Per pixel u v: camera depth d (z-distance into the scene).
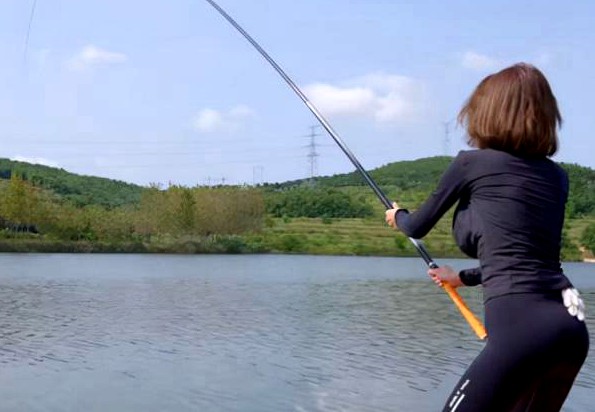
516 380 2.87
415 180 136.38
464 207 3.11
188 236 91.44
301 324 20.91
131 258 67.44
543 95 3.07
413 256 85.69
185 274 44.81
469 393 2.92
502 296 2.91
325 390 12.20
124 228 87.50
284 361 14.75
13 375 12.89
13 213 82.69
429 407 11.26
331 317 23.00
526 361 2.84
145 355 15.15
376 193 3.89
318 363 14.60
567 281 2.95
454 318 23.16
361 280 43.41
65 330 18.58
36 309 23.58
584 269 69.69
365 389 12.38
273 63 4.87
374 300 29.69
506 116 3.04
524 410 2.98
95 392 11.70
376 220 115.44
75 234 84.75
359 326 20.78
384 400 11.66
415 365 14.59
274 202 120.56
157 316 22.14
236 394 11.79
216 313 23.38
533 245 2.93
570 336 2.83
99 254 77.44
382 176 141.50
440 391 12.34
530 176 3.00
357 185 135.75
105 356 14.93
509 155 3.04
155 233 90.00
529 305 2.87
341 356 15.52
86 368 13.63
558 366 2.87
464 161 3.10
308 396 11.72
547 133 3.04
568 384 2.94
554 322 2.83
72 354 15.09
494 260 2.96
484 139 3.09
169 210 90.38
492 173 3.02
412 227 3.26
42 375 12.95
